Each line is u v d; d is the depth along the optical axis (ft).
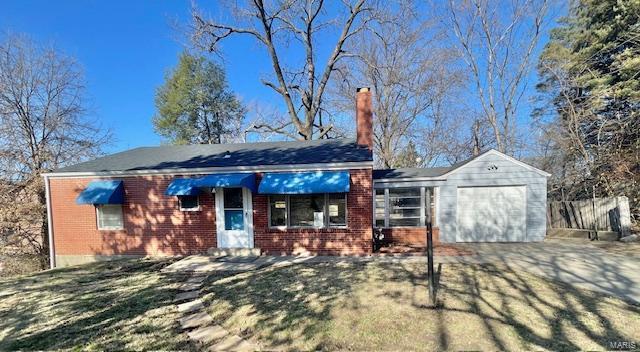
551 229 58.34
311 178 41.83
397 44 93.66
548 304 22.76
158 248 45.44
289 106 87.81
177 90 131.95
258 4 78.43
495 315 20.84
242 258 41.75
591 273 30.86
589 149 66.03
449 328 19.02
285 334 19.02
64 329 20.92
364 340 17.87
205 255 44.01
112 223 46.55
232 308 23.70
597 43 68.44
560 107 77.41
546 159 84.99
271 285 29.12
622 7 61.52
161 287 29.84
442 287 26.94
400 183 52.42
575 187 69.00
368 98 52.13
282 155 48.78
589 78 69.15
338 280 29.94
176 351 17.35
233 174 43.50
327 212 43.45
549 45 83.66
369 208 42.37
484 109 97.66
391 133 100.83
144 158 52.80
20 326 21.71
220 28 78.28
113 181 45.80
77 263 46.06
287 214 44.04
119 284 31.42
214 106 140.36
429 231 23.47
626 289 26.04
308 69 89.66
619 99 61.21
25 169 68.13
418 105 100.68
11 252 62.49
